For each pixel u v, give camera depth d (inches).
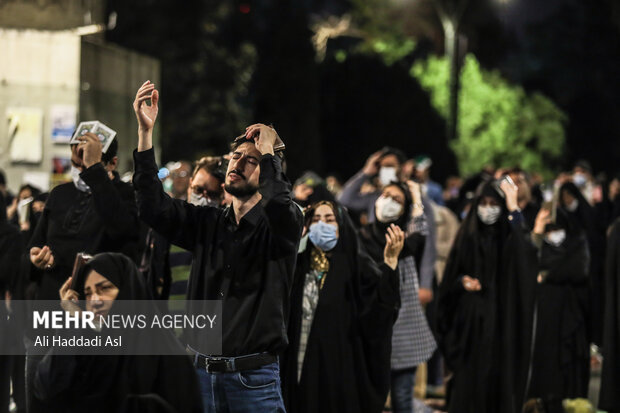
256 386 361.7
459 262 609.3
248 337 360.5
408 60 3112.7
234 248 365.1
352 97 1756.9
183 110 1820.9
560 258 669.3
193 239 377.4
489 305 600.7
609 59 4082.2
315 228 479.8
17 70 859.4
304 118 1694.1
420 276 663.8
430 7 3184.1
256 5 1956.2
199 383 333.1
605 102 3961.6
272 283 365.1
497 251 605.6
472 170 2790.4
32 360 424.2
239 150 365.4
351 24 3169.3
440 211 786.8
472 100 2847.0
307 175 698.8
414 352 559.8
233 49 1958.7
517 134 3004.4
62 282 434.9
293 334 477.1
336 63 1782.7
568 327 669.3
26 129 856.3
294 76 1689.2
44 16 865.5
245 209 368.8
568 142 3878.0
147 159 367.2
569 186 911.0
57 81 861.8
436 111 1847.9
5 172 856.3
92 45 879.7
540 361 666.8
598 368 836.0
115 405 324.2
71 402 326.3
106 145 430.9
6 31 860.0
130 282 331.9
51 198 448.8
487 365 597.9
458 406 605.3
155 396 322.3
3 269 509.0
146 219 367.9
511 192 600.4
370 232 570.6
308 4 3440.0
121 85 923.4
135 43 1763.0
